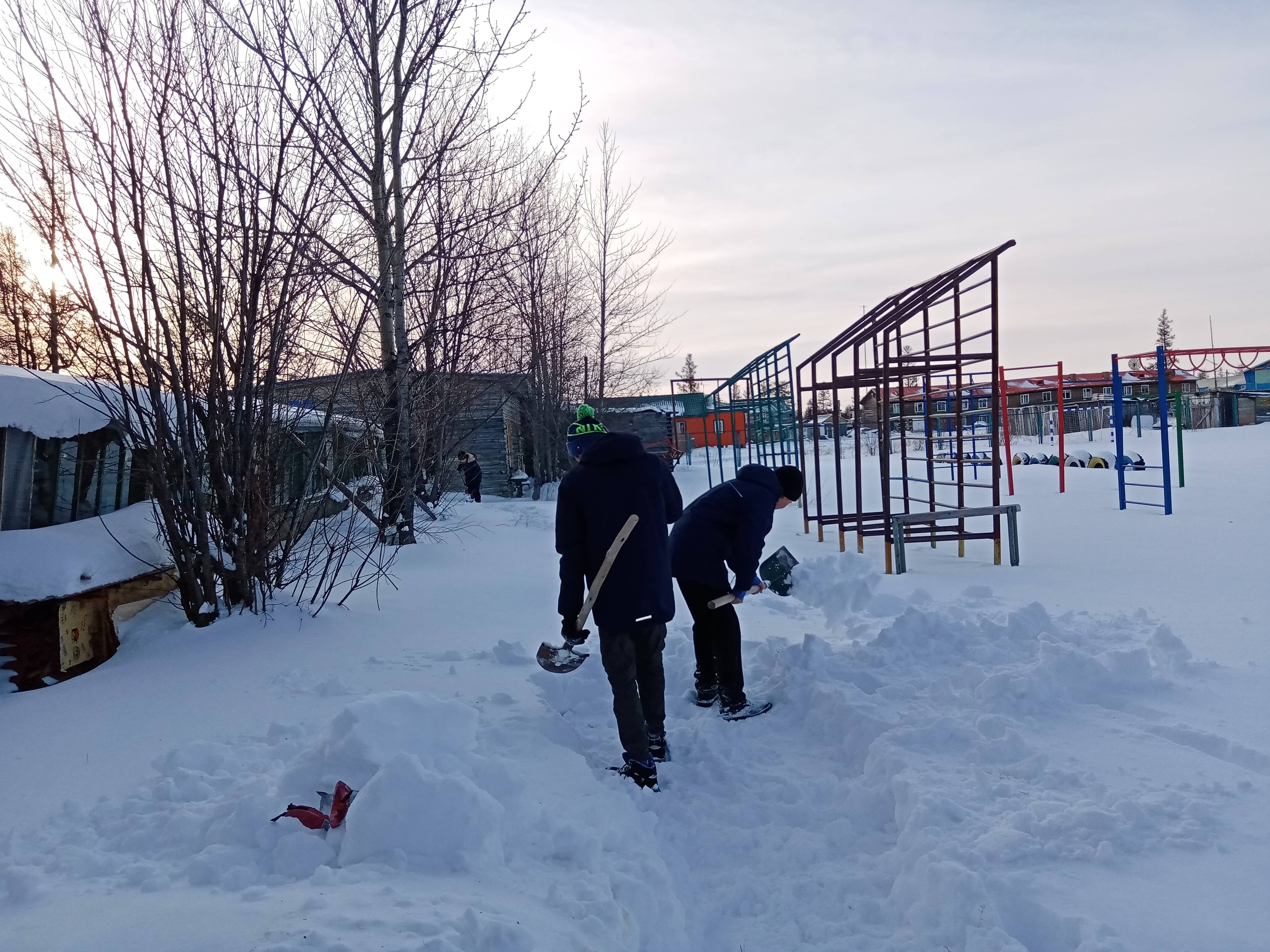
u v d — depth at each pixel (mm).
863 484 19672
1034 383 30000
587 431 3939
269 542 5918
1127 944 2193
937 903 2518
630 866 2842
